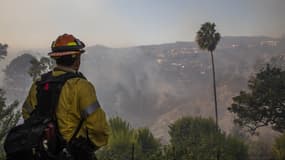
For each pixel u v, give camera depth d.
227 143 30.38
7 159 2.63
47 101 2.67
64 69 2.81
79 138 2.65
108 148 27.03
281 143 32.97
